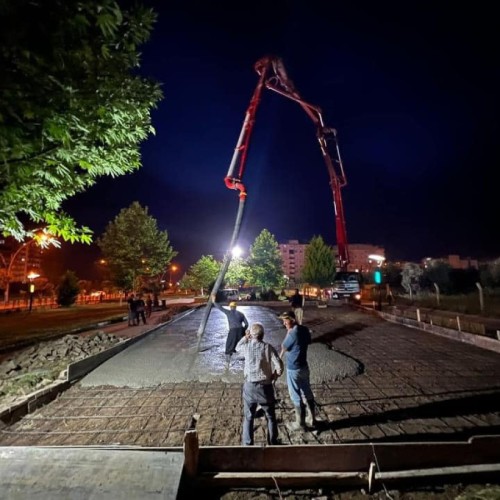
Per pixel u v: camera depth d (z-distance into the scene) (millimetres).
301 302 16984
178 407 6535
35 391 6973
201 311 27344
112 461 4086
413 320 16172
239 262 41062
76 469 3953
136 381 7977
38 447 4336
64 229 4324
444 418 5949
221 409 6418
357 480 3928
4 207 3643
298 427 5512
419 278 32219
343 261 31984
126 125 3883
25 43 2625
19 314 27078
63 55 2912
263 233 41312
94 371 8742
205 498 3834
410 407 6430
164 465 4023
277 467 3992
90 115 3330
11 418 5891
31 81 2760
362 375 8430
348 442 5172
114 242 32375
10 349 12148
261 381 4746
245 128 12695
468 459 4074
